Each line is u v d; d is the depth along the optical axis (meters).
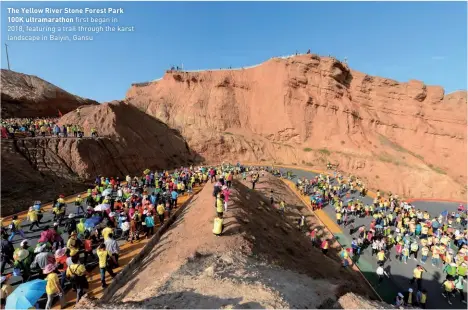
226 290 11.16
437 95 67.44
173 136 53.91
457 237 23.98
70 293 12.35
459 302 17.33
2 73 52.75
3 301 10.76
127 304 10.18
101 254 12.73
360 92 66.44
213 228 16.80
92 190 22.62
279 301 10.58
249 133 61.72
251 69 67.50
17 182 25.33
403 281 19.38
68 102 59.09
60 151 31.42
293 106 61.59
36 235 17.84
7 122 37.25
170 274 12.67
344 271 19.88
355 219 29.19
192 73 66.81
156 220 20.98
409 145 64.25
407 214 28.69
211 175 30.28
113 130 39.88
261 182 36.84
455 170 61.34
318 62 63.25
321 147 58.84
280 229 22.81
